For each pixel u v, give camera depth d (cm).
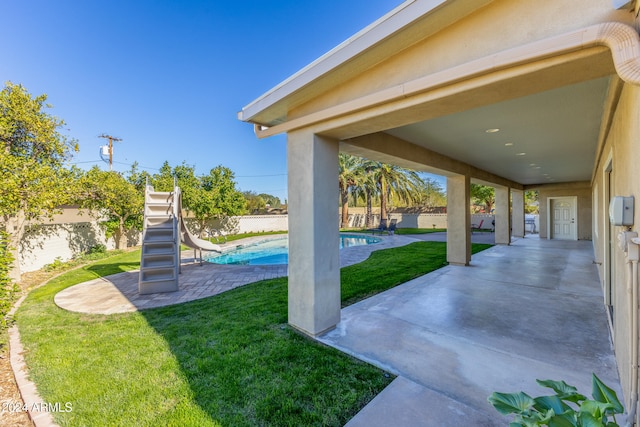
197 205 1585
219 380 272
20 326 416
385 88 276
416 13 219
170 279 607
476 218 2167
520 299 504
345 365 294
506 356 310
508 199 1241
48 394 254
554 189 1405
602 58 177
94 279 735
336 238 392
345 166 2130
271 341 352
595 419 116
